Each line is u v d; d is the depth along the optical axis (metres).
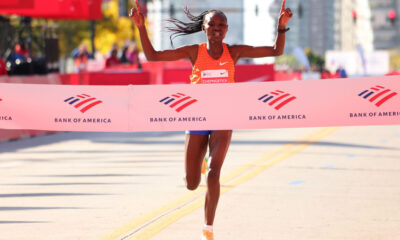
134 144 38.09
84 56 77.06
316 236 15.88
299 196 20.98
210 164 14.59
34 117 15.15
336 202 20.02
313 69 118.75
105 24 137.00
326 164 28.38
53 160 31.00
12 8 53.56
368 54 157.25
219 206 19.45
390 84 14.67
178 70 63.69
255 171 26.38
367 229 16.58
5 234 16.17
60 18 62.91
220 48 15.09
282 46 15.16
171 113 14.92
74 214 18.42
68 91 15.07
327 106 14.75
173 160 30.14
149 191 22.03
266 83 14.75
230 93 14.77
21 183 24.05
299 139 40.19
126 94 14.95
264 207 19.28
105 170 27.09
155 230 16.44
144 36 14.67
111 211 18.80
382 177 24.80
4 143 40.38
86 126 15.09
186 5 15.91
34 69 57.47
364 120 14.75
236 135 43.59
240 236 15.91
